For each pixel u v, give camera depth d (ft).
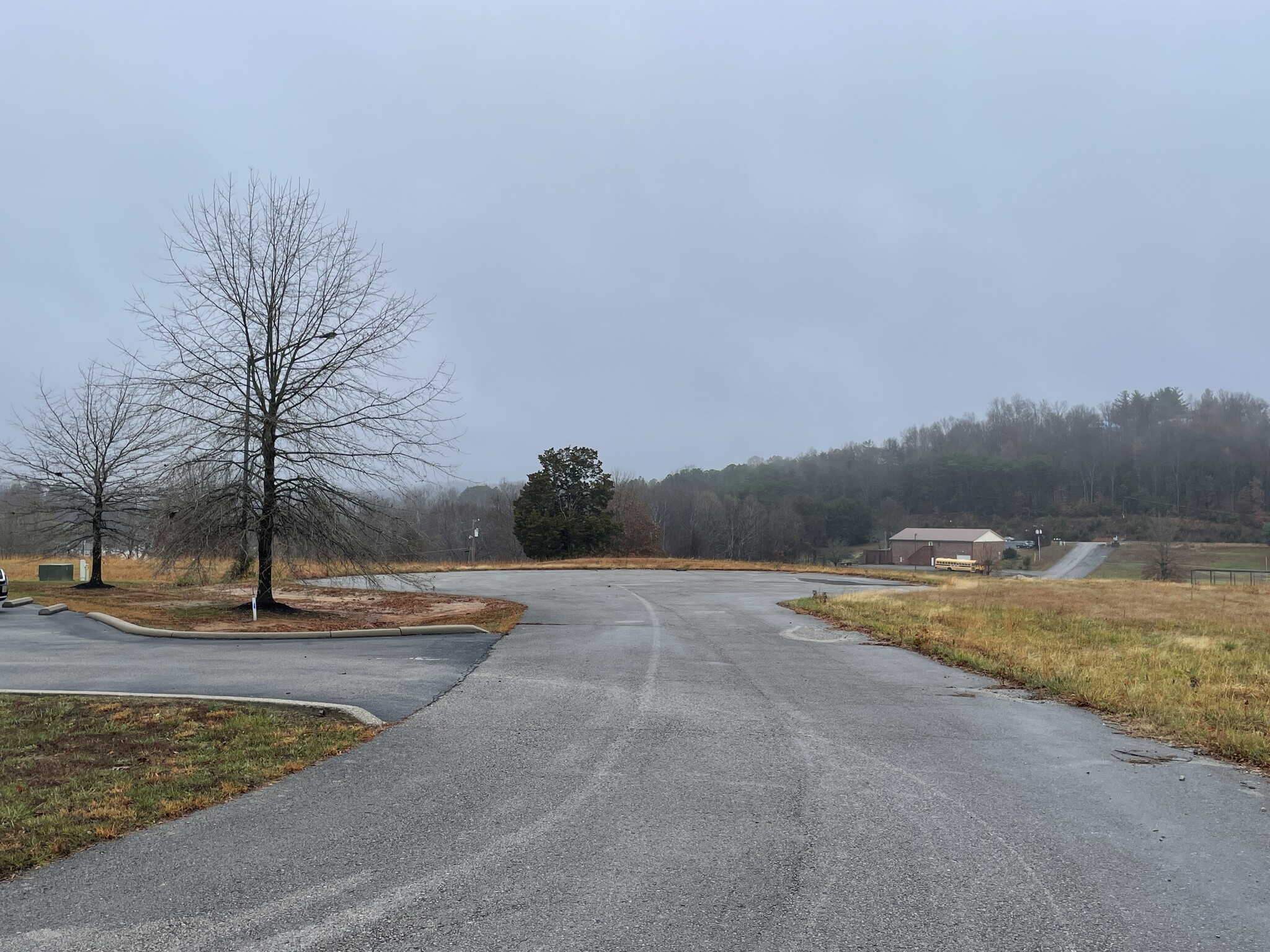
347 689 31.86
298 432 59.31
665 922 12.55
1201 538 333.62
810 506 350.02
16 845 15.42
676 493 329.93
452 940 11.96
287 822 17.02
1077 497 391.45
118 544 86.94
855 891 13.70
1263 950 11.70
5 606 65.10
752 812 17.76
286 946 11.78
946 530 336.90
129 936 12.10
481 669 36.83
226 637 48.73
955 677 35.63
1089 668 35.78
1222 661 39.47
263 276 60.18
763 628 53.88
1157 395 416.87
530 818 17.31
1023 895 13.53
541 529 218.59
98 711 26.81
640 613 64.69
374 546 61.98
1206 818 17.52
